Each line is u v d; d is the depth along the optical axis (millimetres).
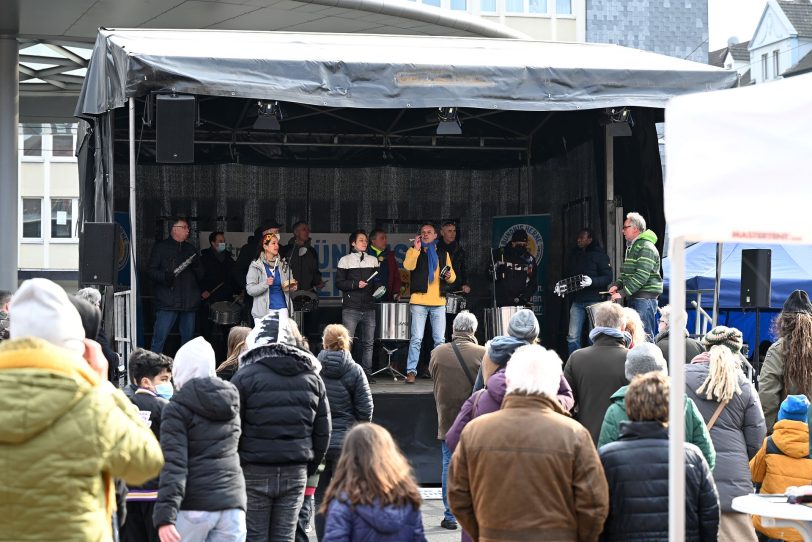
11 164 18672
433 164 16312
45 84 21906
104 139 10891
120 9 16828
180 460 5590
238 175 15883
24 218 46719
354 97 10070
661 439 5000
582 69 10484
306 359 6582
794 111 4348
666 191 4539
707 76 10695
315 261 14500
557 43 13523
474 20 18422
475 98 10297
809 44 62625
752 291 11727
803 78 4410
